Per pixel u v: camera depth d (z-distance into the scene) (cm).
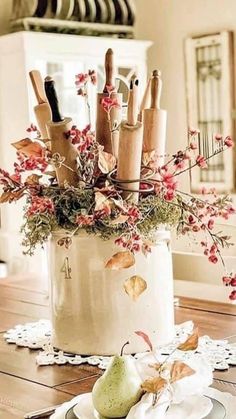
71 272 154
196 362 120
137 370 115
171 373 110
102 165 148
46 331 178
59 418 115
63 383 140
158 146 159
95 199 146
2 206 419
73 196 151
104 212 144
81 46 412
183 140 447
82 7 415
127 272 153
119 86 182
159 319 158
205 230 152
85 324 155
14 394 134
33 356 159
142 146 156
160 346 158
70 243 150
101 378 114
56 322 160
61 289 157
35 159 151
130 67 438
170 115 453
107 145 159
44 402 130
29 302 214
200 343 163
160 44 453
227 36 414
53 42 401
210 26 424
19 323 188
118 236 150
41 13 405
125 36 440
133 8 442
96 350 155
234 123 415
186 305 204
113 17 432
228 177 416
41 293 227
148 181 153
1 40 405
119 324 154
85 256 153
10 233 412
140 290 146
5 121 409
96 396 112
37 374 146
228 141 161
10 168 407
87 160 153
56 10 408
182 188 441
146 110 158
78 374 146
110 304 154
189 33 436
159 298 157
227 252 253
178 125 449
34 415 122
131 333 155
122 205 147
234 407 114
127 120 149
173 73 448
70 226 152
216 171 423
